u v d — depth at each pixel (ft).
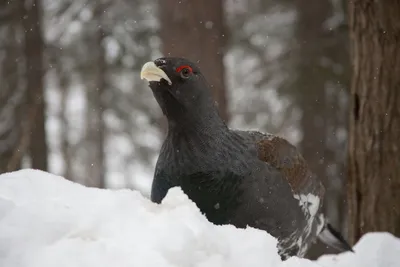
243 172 25.82
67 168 131.64
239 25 93.30
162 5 59.11
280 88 80.84
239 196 25.80
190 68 25.35
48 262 15.57
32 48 72.64
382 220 37.50
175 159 25.79
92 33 91.66
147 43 86.53
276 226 27.43
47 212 17.11
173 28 58.39
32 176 19.60
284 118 91.30
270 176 26.73
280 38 90.79
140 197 19.47
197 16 58.03
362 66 37.58
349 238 39.93
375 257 30.04
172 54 58.39
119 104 108.37
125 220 17.06
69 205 17.71
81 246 16.05
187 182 25.58
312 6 79.00
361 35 37.40
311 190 30.30
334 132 82.12
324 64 75.61
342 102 80.23
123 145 133.18
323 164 81.20
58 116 132.87
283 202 27.48
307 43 78.07
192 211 17.44
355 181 38.88
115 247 15.97
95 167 128.67
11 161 68.59
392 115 36.68
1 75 78.54
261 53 93.66
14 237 16.17
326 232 35.32
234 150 26.12
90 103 117.19
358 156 38.37
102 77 100.68
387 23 36.04
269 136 29.17
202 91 25.58
